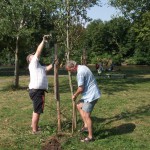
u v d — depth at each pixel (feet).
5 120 36.47
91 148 27.02
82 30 33.47
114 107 42.50
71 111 40.06
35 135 30.48
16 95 55.31
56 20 33.32
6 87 65.62
